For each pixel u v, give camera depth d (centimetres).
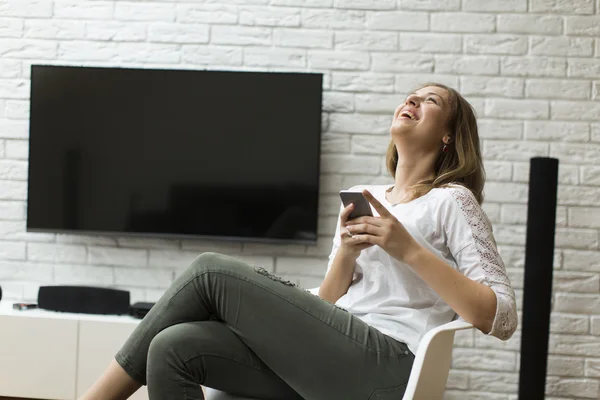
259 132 318
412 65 321
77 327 294
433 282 152
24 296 329
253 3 326
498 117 319
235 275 151
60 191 324
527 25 319
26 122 331
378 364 153
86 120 324
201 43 327
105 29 330
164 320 152
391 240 153
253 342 151
